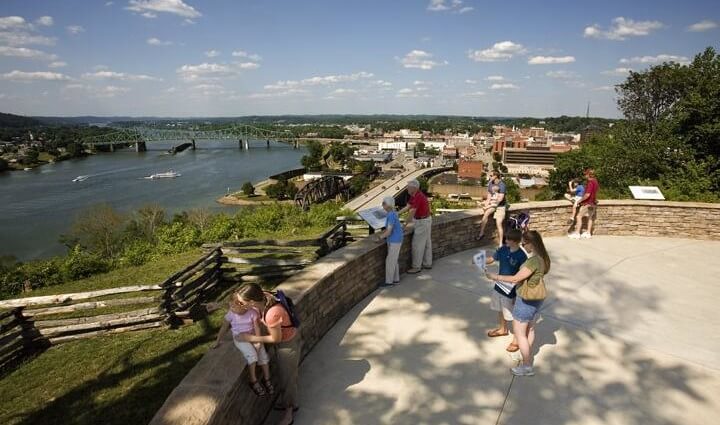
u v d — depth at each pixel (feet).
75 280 38.78
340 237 31.86
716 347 16.52
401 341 16.90
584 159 111.65
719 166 51.44
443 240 27.04
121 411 15.69
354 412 12.96
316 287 16.44
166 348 20.44
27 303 21.66
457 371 14.93
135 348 20.58
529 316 14.20
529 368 14.61
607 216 32.89
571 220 32.83
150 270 38.47
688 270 24.97
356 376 14.70
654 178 61.11
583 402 13.33
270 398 13.19
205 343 20.84
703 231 31.48
